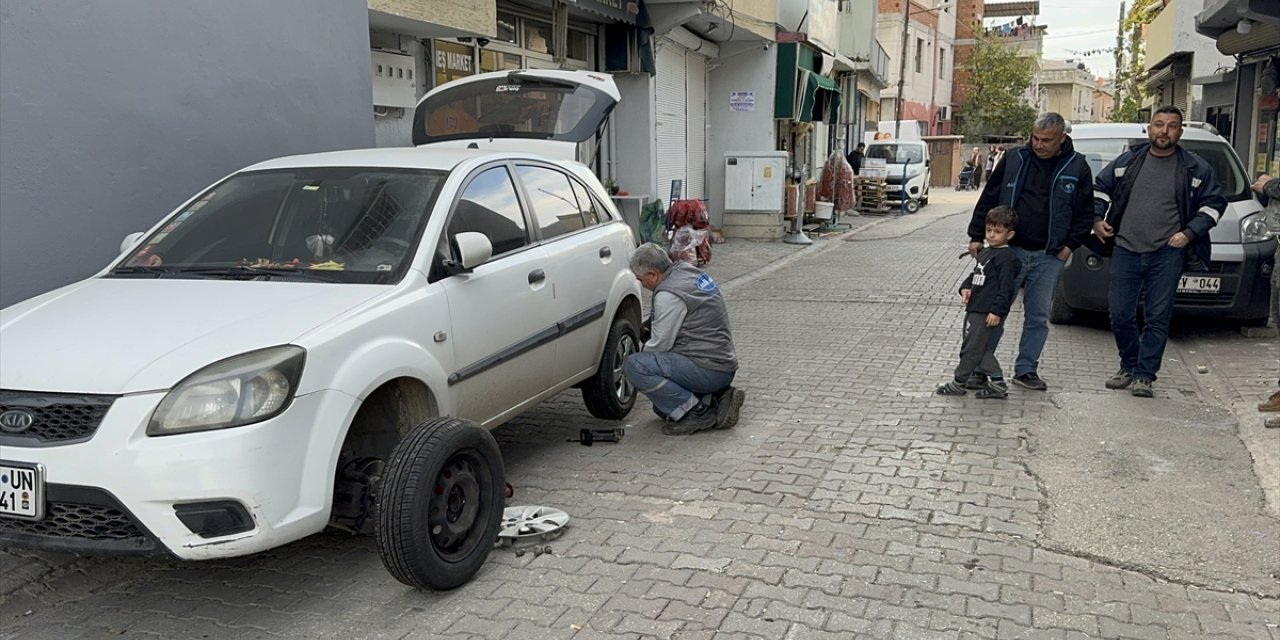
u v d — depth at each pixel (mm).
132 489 3320
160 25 6309
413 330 4191
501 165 5426
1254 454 5500
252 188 5035
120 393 3402
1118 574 4102
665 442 6039
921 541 4449
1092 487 5074
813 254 15922
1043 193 6629
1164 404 6570
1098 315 9633
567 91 8672
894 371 7703
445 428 3936
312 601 4055
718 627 3701
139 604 4090
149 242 4875
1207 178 6445
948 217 24234
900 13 39500
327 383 3695
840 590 3979
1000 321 6645
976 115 45750
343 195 4836
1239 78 14844
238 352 3559
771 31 17750
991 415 6398
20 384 3518
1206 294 8203
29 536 3482
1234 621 3697
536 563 4305
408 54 9930
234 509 3396
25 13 5484
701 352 6027
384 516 3742
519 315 5043
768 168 17422
